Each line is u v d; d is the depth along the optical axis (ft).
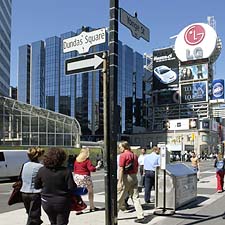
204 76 409.08
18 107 160.56
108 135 24.22
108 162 24.17
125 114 435.53
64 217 19.44
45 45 418.72
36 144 163.53
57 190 19.27
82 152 36.47
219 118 444.55
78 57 25.32
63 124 171.73
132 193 32.45
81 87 382.22
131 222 31.68
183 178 40.63
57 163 19.51
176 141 390.42
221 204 42.60
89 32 24.88
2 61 337.52
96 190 58.18
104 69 24.08
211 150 395.34
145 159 43.14
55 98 403.13
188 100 416.67
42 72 418.92
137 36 26.50
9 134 157.48
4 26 346.74
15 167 87.30
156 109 439.63
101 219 32.53
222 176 55.98
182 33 419.74
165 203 36.65
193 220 33.06
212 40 403.34
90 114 371.76
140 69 468.34
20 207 41.27
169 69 433.07
